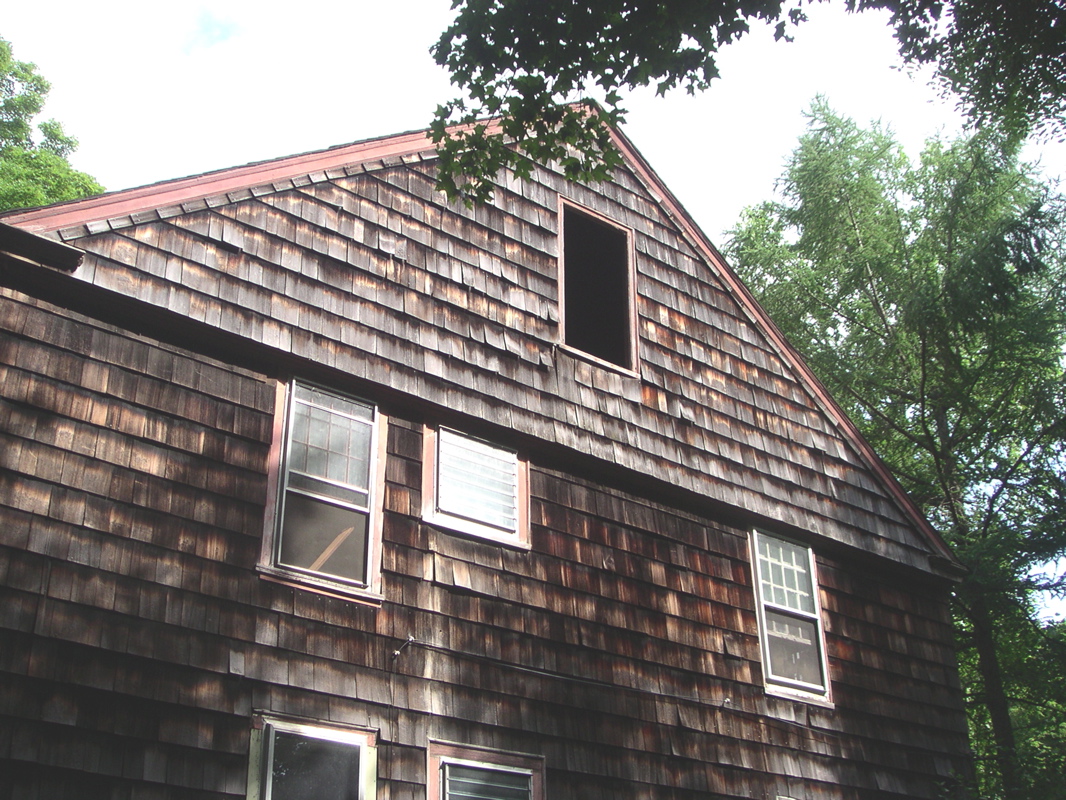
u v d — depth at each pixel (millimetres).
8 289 7770
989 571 17281
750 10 8703
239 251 8953
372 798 7840
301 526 8414
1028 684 19172
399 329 9695
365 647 8305
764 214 24266
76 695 6902
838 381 21359
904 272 20984
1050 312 18797
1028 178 20375
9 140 25500
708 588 11039
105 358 7988
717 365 12375
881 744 11594
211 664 7516
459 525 9344
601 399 11016
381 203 10164
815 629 11758
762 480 12047
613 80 9000
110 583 7328
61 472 7434
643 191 12836
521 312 10812
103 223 8266
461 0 8773
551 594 9711
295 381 8906
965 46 11828
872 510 13023
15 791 6461
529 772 8789
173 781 7051
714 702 10430
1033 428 18812
